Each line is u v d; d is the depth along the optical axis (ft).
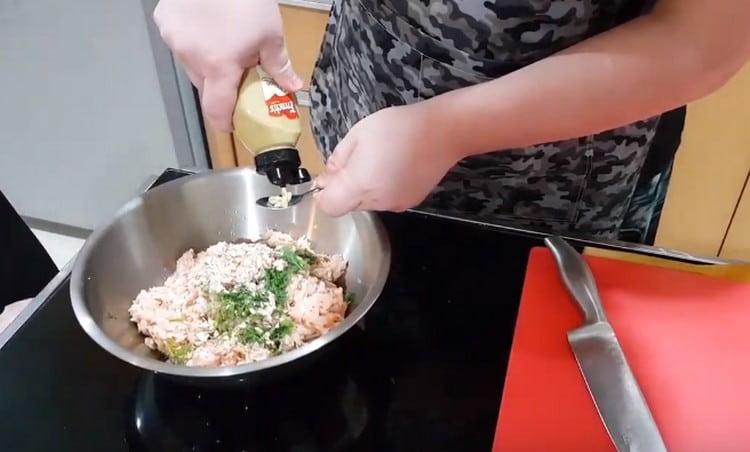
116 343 1.91
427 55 2.27
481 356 2.11
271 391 2.02
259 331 2.06
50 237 5.62
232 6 2.10
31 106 4.76
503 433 1.91
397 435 1.94
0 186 5.40
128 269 2.27
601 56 1.82
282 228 2.46
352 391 2.03
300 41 4.28
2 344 2.14
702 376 2.01
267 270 2.21
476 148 1.98
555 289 2.24
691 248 4.69
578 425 1.91
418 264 2.35
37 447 1.91
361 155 1.94
